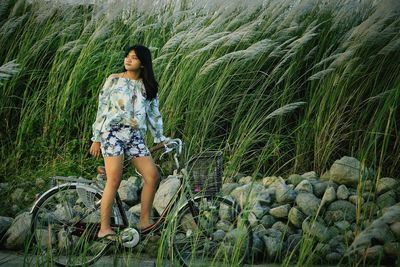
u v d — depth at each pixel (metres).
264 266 5.32
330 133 7.22
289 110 7.18
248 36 7.70
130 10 9.25
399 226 5.59
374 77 7.48
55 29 8.98
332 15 8.23
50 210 6.23
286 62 7.96
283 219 6.19
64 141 8.01
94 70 8.48
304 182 6.47
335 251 5.54
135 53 5.40
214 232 5.45
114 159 5.29
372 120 6.94
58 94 8.20
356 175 6.41
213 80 7.82
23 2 9.48
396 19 7.34
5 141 8.19
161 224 5.32
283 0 8.20
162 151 7.41
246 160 7.41
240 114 7.72
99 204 5.42
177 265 4.66
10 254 5.80
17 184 7.25
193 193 5.27
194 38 7.91
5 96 8.28
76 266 4.60
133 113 5.38
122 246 5.19
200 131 7.52
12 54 8.91
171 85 8.01
